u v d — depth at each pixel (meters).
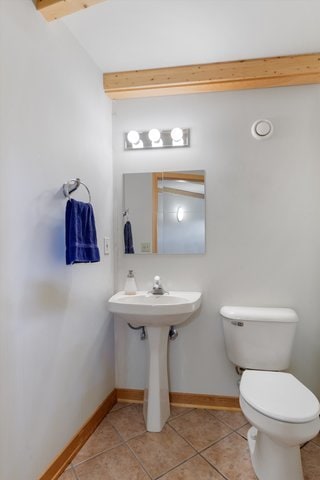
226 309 1.95
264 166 2.03
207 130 2.10
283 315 1.82
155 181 2.16
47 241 1.39
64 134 1.55
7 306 1.13
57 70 1.49
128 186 2.19
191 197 2.11
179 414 2.02
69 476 1.47
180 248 2.12
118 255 2.20
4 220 1.12
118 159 2.20
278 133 2.01
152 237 2.16
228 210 2.07
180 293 2.05
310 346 1.97
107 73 2.05
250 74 1.90
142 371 2.20
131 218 2.19
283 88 2.01
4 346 1.12
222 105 2.08
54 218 1.45
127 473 1.49
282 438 1.26
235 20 1.55
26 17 1.25
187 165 2.12
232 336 1.88
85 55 1.80
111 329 2.17
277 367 1.82
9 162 1.15
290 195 2.00
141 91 2.08
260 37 1.69
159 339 1.87
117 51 1.81
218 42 1.74
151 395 1.86
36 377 1.31
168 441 1.73
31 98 1.28
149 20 1.55
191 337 2.12
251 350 1.84
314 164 1.97
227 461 1.57
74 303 1.64
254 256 2.04
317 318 1.97
